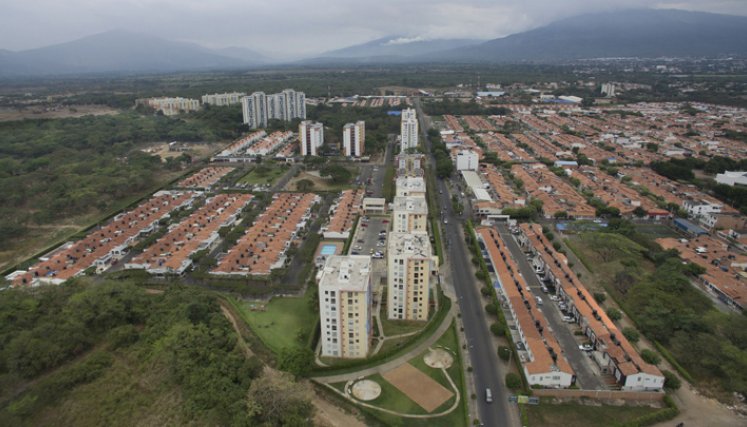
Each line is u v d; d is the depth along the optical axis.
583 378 162.38
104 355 164.62
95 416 143.12
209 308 195.75
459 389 159.75
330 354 179.25
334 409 151.50
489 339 187.62
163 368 160.12
